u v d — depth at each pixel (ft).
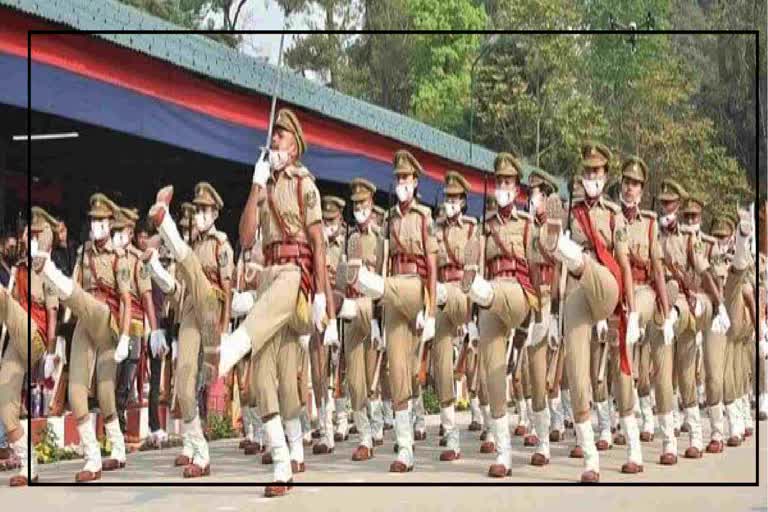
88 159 57.00
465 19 98.32
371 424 47.78
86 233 57.41
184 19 97.71
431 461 44.01
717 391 48.01
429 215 40.88
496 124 70.74
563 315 38.45
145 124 45.52
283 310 33.53
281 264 33.94
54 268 37.81
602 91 66.08
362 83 97.55
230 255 41.83
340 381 51.93
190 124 47.91
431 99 96.07
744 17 76.07
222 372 32.73
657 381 43.37
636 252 41.75
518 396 53.31
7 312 37.22
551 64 68.95
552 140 68.08
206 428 54.03
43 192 55.93
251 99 51.24
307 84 55.57
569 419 53.88
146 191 60.29
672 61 64.23
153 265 41.96
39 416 46.80
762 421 60.18
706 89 62.08
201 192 41.83
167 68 46.39
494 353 39.29
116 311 40.40
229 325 41.86
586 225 38.14
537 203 40.60
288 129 34.19
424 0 99.55
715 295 47.29
